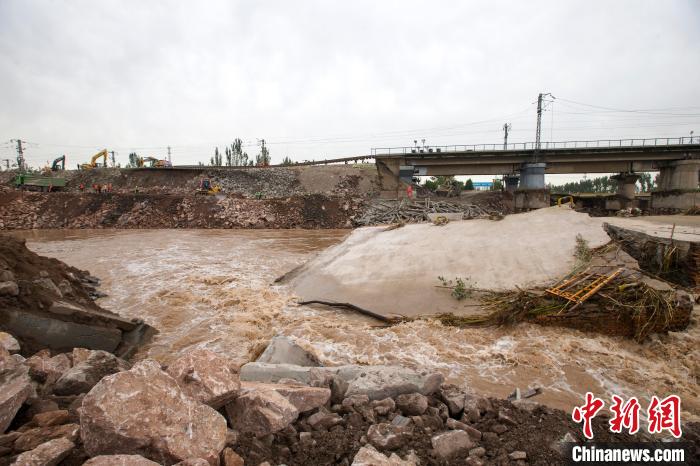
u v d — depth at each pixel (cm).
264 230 4344
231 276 1903
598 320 1089
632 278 1176
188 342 1128
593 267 1284
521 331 1116
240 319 1292
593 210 5366
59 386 548
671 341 1027
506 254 1495
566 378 892
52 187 5578
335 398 572
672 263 1467
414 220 4425
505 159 5300
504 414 527
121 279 1844
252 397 448
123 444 335
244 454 394
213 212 4706
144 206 4719
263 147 9025
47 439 373
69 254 2584
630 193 5356
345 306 1397
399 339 1124
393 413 527
